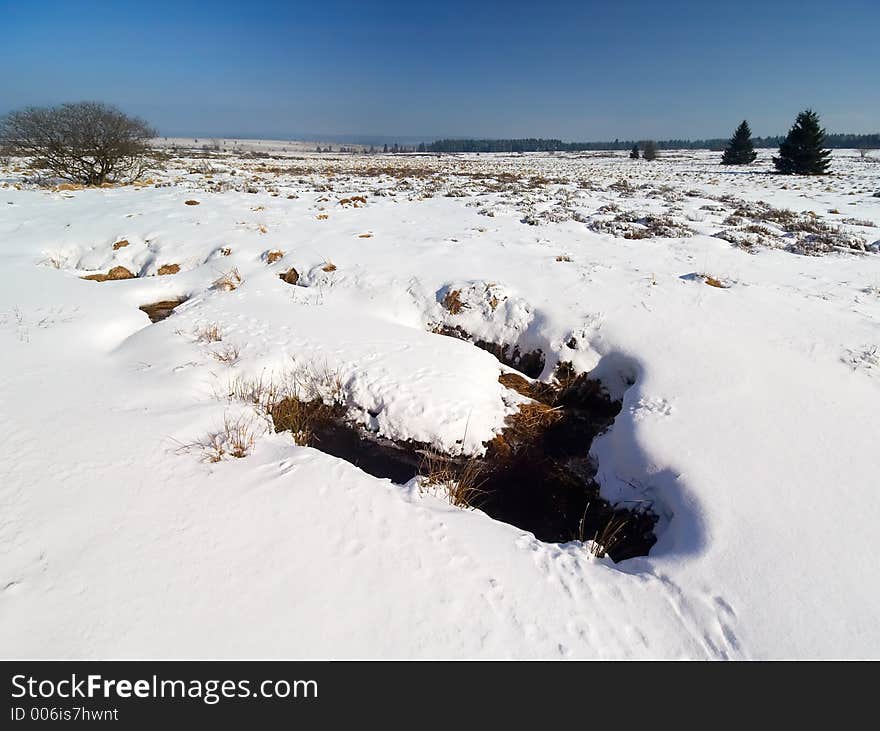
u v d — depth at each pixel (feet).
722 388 17.47
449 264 30.32
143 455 13.66
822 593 10.30
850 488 12.92
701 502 12.88
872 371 17.87
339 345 21.67
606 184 80.48
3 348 19.51
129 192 56.90
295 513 11.89
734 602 10.26
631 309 23.75
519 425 19.11
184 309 25.21
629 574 11.36
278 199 53.62
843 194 68.28
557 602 10.23
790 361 18.76
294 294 27.40
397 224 42.16
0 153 64.39
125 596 9.29
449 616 9.59
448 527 12.11
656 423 16.14
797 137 106.01
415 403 18.38
